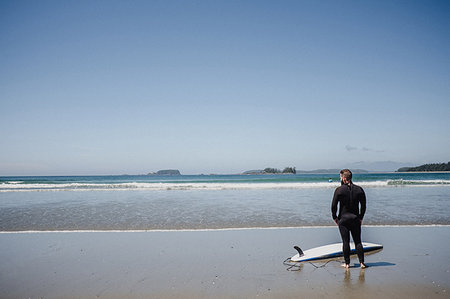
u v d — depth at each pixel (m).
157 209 12.20
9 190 23.47
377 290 4.18
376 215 10.43
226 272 4.95
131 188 24.55
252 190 22.02
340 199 5.19
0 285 4.49
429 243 6.79
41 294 4.17
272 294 4.07
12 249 6.46
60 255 6.00
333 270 5.04
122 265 5.35
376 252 6.10
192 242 6.97
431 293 4.07
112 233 7.99
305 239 7.21
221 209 12.05
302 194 18.50
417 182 28.97
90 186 27.86
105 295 4.11
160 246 6.64
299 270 5.04
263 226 8.73
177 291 4.20
